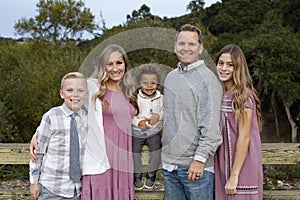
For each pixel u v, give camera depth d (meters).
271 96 16.08
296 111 16.12
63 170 2.84
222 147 2.86
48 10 20.78
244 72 2.84
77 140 2.86
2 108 9.70
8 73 11.69
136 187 3.13
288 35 16.92
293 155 3.27
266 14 21.42
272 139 16.03
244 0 22.41
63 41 20.55
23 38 20.92
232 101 2.83
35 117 10.48
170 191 2.89
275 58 15.73
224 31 21.81
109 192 2.86
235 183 2.77
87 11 21.14
